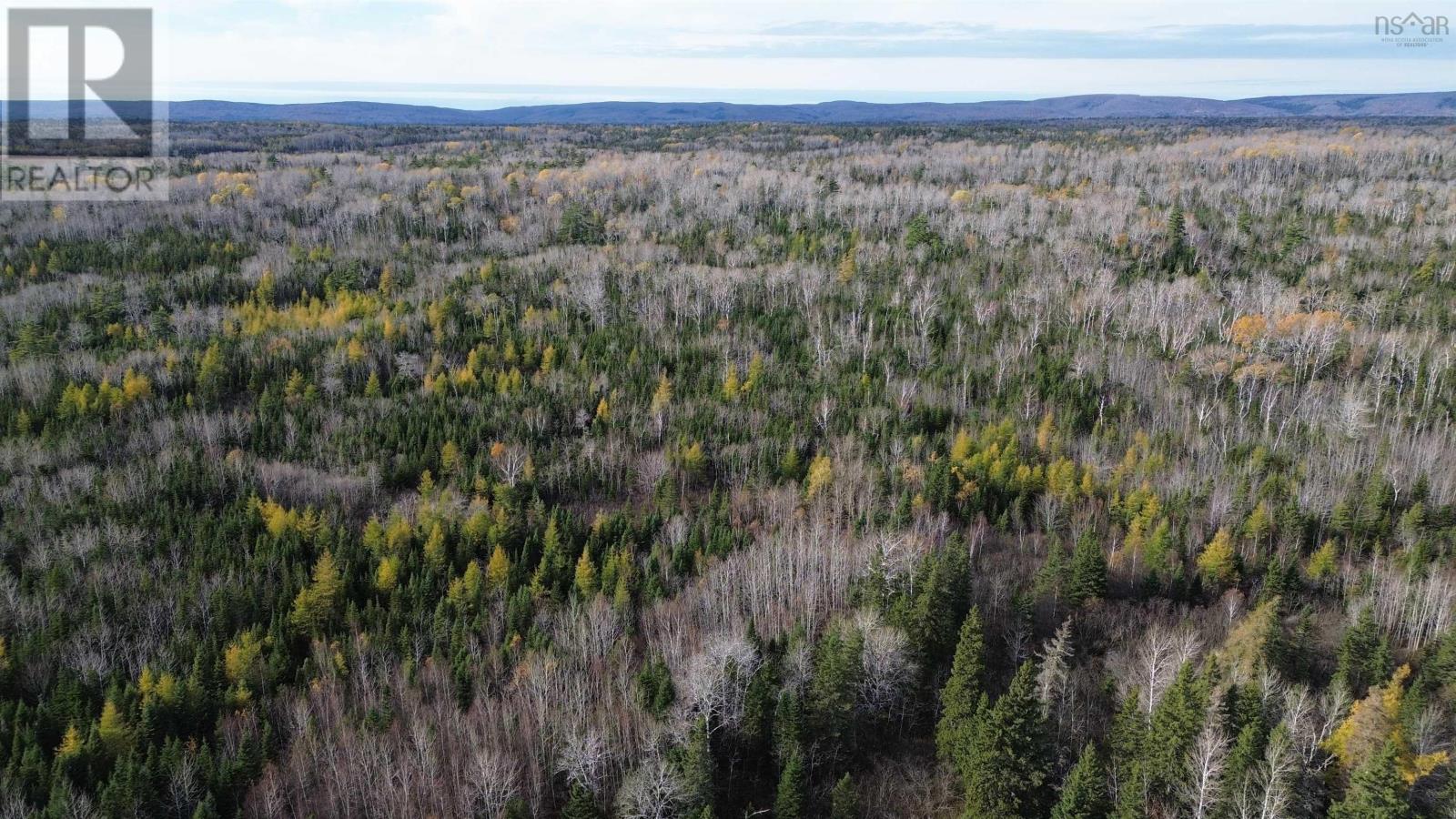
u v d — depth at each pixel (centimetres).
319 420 11338
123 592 7931
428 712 6506
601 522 8975
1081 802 4947
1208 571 7675
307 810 5809
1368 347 12106
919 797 5831
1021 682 5203
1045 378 11825
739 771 6053
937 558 7269
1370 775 4731
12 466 9844
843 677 5966
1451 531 8256
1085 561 7238
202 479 9675
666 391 11556
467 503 9588
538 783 5875
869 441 10550
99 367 12169
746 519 9431
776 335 13488
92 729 6144
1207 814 4947
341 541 8494
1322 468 9662
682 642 7181
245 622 7675
